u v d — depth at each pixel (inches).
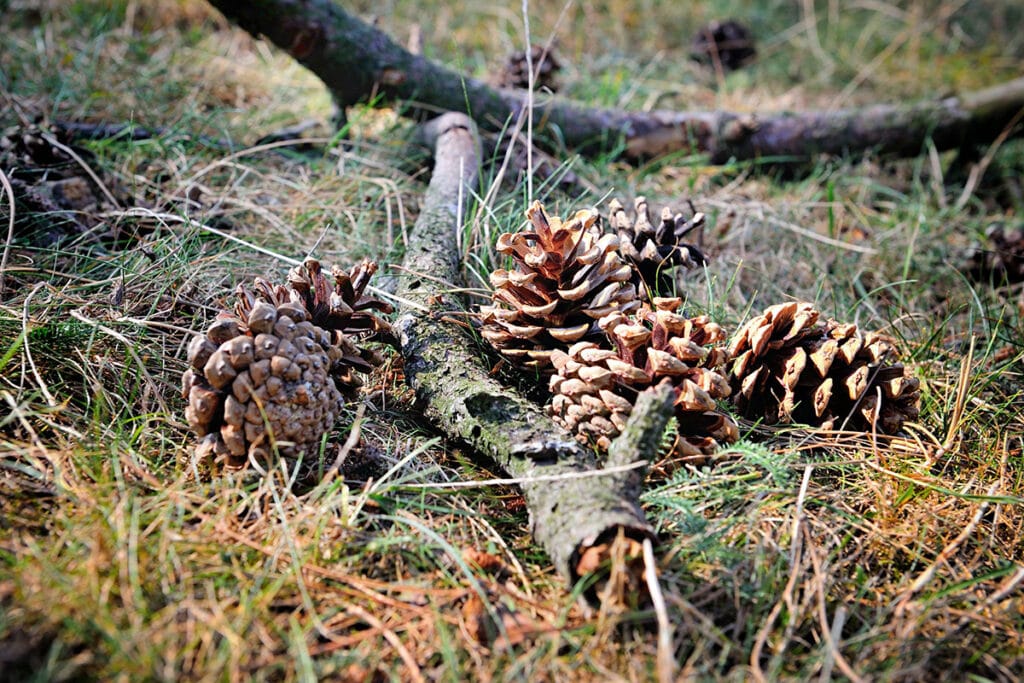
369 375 21.0
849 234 26.5
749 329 20.2
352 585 17.7
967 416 20.8
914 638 17.7
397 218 24.5
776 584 18.1
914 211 27.2
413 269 21.4
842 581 18.3
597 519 17.6
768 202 27.4
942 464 20.1
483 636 17.4
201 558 17.7
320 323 19.5
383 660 17.2
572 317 19.8
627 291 19.7
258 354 18.3
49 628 16.7
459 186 22.9
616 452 18.3
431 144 26.0
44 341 20.1
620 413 18.8
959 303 24.5
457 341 20.4
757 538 18.6
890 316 23.6
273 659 16.9
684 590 17.9
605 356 18.9
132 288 21.3
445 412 19.7
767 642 17.5
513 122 27.5
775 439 20.2
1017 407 21.4
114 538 17.4
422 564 18.2
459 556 17.8
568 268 19.5
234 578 17.6
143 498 18.3
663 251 21.0
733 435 19.2
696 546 18.2
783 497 19.1
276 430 18.4
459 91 27.0
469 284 22.0
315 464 19.2
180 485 18.4
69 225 22.5
